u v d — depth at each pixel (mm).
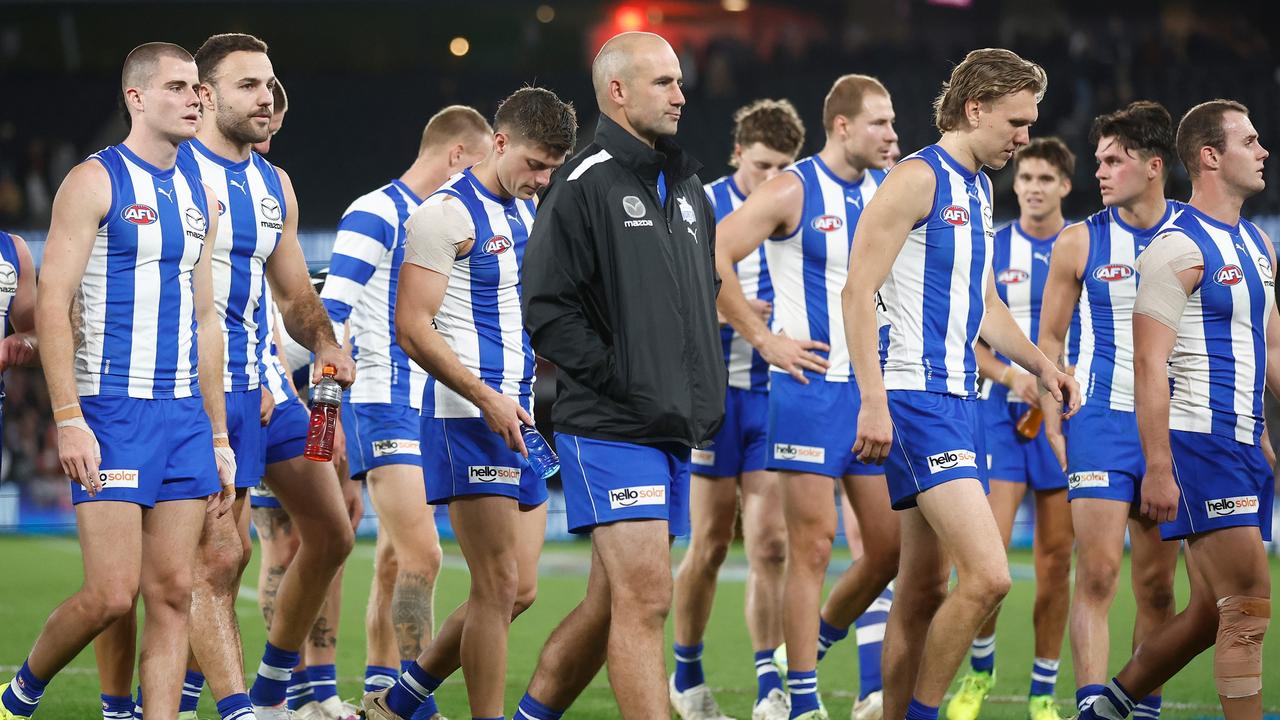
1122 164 20562
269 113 19328
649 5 105000
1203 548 18000
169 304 16938
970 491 17047
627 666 15422
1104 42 93938
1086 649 20047
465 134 22812
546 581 46500
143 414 16594
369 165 96438
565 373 16062
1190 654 18281
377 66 108750
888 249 17125
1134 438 20281
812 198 22156
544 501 19781
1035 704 22938
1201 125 18391
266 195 19594
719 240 21844
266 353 20625
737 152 27141
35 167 89688
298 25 107062
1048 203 25812
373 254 22031
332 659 22047
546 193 16078
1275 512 58438
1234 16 99188
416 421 21828
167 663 16609
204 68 19125
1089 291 21016
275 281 20062
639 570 15578
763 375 23906
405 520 21266
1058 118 85250
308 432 18766
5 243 19891
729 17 105312
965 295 17672
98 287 16516
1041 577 23281
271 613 22594
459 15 106688
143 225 16625
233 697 17609
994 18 102812
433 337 17906
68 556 52344
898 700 18156
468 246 18641
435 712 19797
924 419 17297
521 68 107188
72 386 15961
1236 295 18047
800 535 21375
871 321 17031
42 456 71062
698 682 23531
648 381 15516
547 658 16562
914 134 89625
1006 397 24516
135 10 103750
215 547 18031
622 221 15602
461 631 18594
